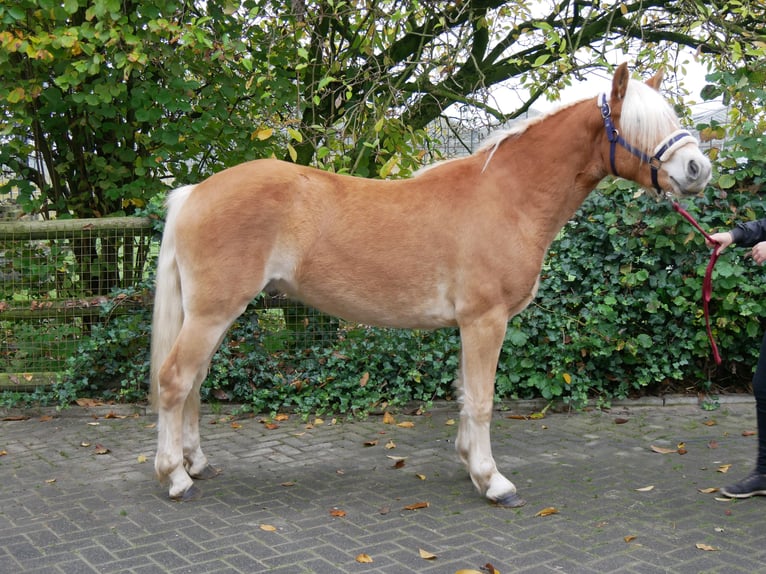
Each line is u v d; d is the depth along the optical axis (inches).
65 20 194.4
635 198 197.3
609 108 126.1
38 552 109.9
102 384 208.2
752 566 105.7
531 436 179.9
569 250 203.5
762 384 129.6
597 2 226.1
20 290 204.8
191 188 134.0
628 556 109.0
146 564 105.9
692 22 205.5
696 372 212.4
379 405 204.1
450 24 224.8
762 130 194.5
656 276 202.7
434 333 208.2
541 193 130.4
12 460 158.9
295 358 207.8
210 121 217.5
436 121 264.2
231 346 203.0
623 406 208.1
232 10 194.2
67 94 209.2
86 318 210.1
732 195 199.5
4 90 187.0
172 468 131.6
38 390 200.1
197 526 120.6
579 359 206.5
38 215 239.1
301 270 130.8
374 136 208.4
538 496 136.0
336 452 167.0
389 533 118.2
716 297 200.5
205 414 200.4
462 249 128.3
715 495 135.6
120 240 204.7
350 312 135.1
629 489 139.5
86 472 150.3
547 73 209.2
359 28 226.5
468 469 140.8
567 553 110.2
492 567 103.1
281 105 212.4
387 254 129.2
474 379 131.5
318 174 133.1
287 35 210.4
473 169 133.3
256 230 126.7
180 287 133.0
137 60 176.2
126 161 212.7
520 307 134.6
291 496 136.4
